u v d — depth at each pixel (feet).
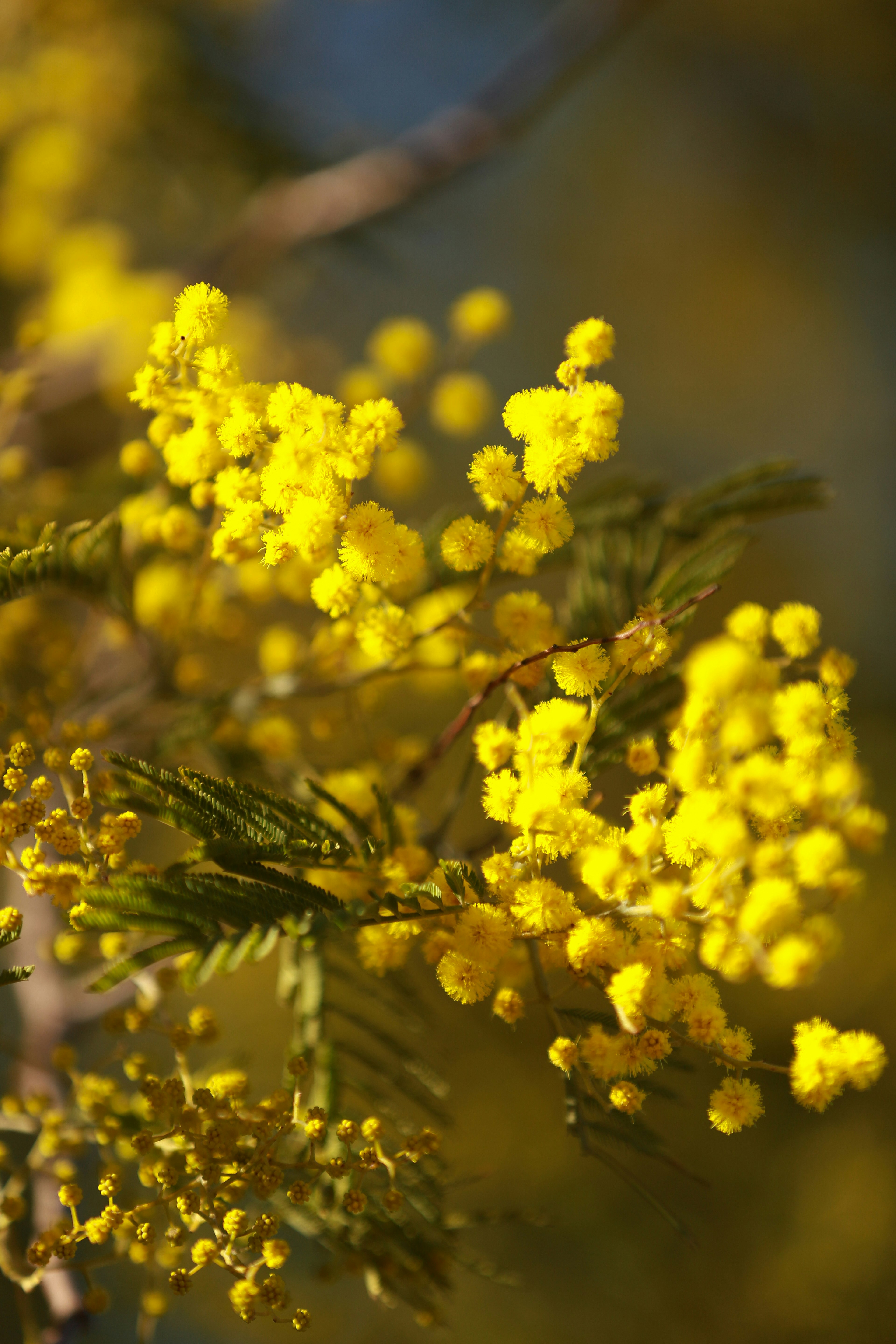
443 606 1.86
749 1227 3.53
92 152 3.38
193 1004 3.17
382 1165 1.75
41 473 2.62
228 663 2.34
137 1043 2.37
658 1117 3.47
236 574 1.94
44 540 1.81
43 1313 2.27
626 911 1.70
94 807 1.74
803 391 7.17
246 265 3.47
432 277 6.28
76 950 1.87
